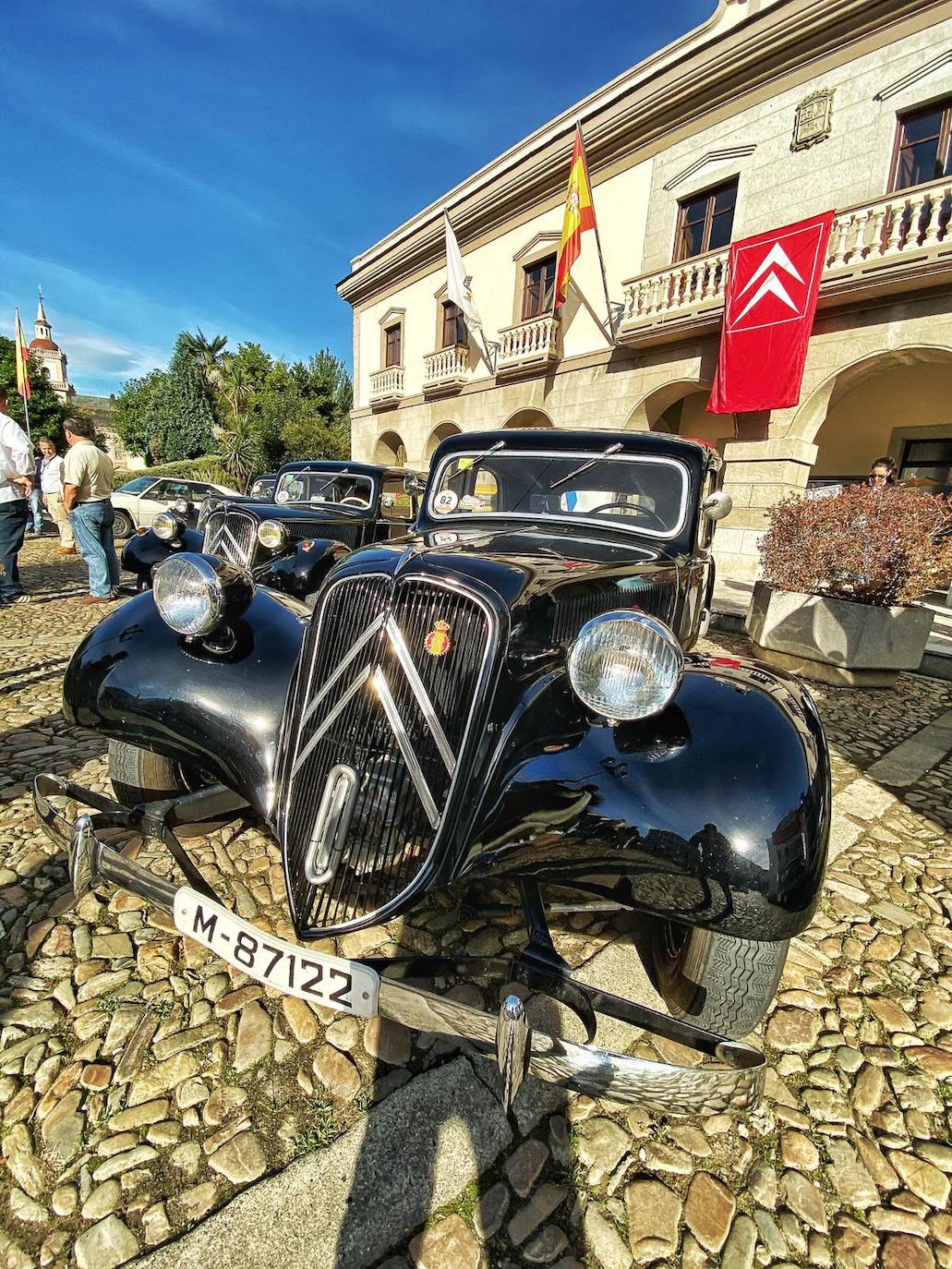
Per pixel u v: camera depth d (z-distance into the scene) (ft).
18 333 56.80
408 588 5.59
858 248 26.66
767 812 4.74
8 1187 4.32
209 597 6.61
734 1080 4.16
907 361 27.43
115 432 138.51
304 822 5.63
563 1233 4.24
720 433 41.34
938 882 8.60
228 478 83.71
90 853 5.69
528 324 41.45
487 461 10.83
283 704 6.45
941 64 24.93
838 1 26.40
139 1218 4.14
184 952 6.46
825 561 18.02
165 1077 5.13
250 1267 3.92
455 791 5.08
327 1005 4.66
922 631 17.75
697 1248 4.20
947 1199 4.62
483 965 4.91
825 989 6.57
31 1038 5.41
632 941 6.93
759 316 28.91
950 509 17.57
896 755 12.83
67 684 6.93
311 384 112.47
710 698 5.48
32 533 44.19
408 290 55.11
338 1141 4.66
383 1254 4.05
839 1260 4.19
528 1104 5.10
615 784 5.01
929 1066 5.73
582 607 6.75
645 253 35.96
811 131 28.35
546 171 40.09
